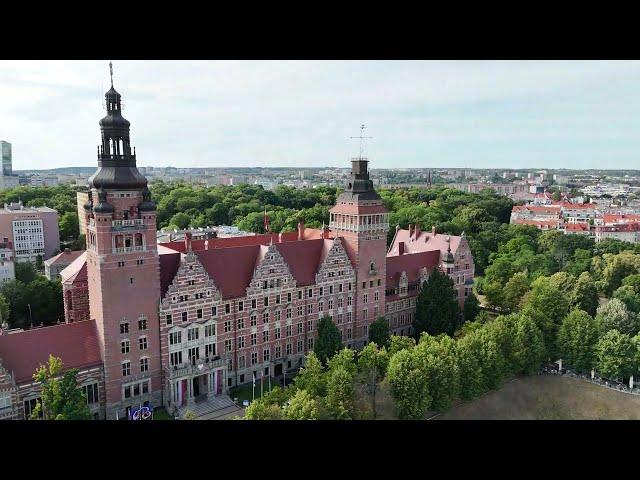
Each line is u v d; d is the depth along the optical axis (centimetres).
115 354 8744
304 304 11244
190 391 9381
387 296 13000
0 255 17325
